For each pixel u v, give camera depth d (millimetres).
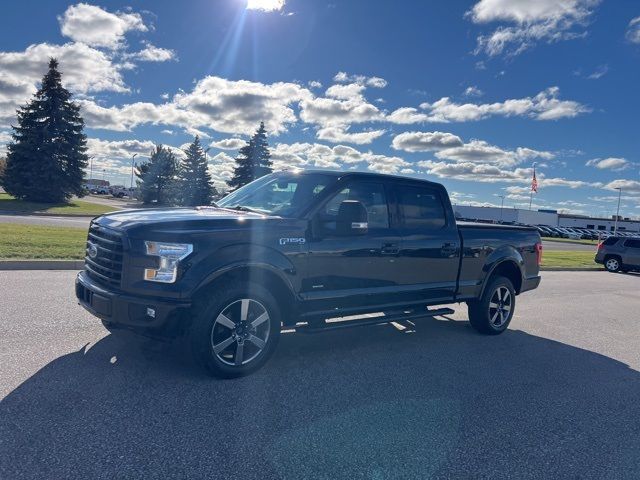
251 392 4141
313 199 4965
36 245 11359
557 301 10727
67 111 42281
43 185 41125
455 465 3217
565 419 4098
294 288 4699
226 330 4336
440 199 6242
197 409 3717
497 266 6906
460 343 6324
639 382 5242
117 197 88562
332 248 4941
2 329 5258
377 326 6922
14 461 2838
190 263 4074
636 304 11094
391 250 5469
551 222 95438
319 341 5922
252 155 57062
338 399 4148
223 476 2879
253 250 4387
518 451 3477
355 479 2955
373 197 5488
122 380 4129
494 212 94938
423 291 5895
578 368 5605
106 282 4266
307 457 3168
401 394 4375
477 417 4004
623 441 3742
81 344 4926
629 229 106375
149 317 4004
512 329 7480
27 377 4035
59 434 3182
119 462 2924
